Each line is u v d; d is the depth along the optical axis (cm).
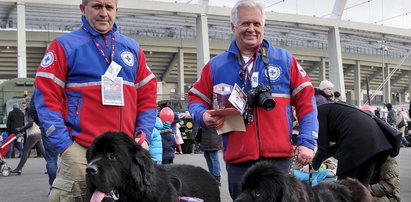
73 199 407
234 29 447
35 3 3291
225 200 836
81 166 403
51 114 396
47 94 398
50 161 859
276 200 357
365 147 509
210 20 4050
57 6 3353
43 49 4275
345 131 520
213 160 1031
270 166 369
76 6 3384
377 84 6781
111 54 417
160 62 4984
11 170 1300
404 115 2581
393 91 7125
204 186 475
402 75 6656
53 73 401
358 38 5166
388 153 529
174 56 4888
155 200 359
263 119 433
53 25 4175
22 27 3253
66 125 411
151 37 4553
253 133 434
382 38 5153
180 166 478
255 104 430
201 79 469
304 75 452
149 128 434
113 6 421
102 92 406
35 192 979
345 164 518
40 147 1281
